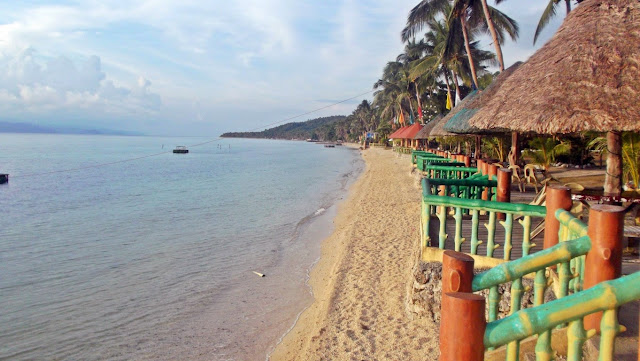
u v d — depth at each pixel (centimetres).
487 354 318
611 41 523
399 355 574
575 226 342
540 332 215
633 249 590
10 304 945
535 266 290
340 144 16075
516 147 1411
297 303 923
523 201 1161
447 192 849
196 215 1967
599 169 2089
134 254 1332
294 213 1992
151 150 9275
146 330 823
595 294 212
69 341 783
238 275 1120
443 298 223
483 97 1289
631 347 306
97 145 12456
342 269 1006
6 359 726
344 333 676
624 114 458
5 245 1451
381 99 7069
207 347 750
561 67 532
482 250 595
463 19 2203
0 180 3253
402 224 1423
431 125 3078
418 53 3747
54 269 1191
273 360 688
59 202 2378
